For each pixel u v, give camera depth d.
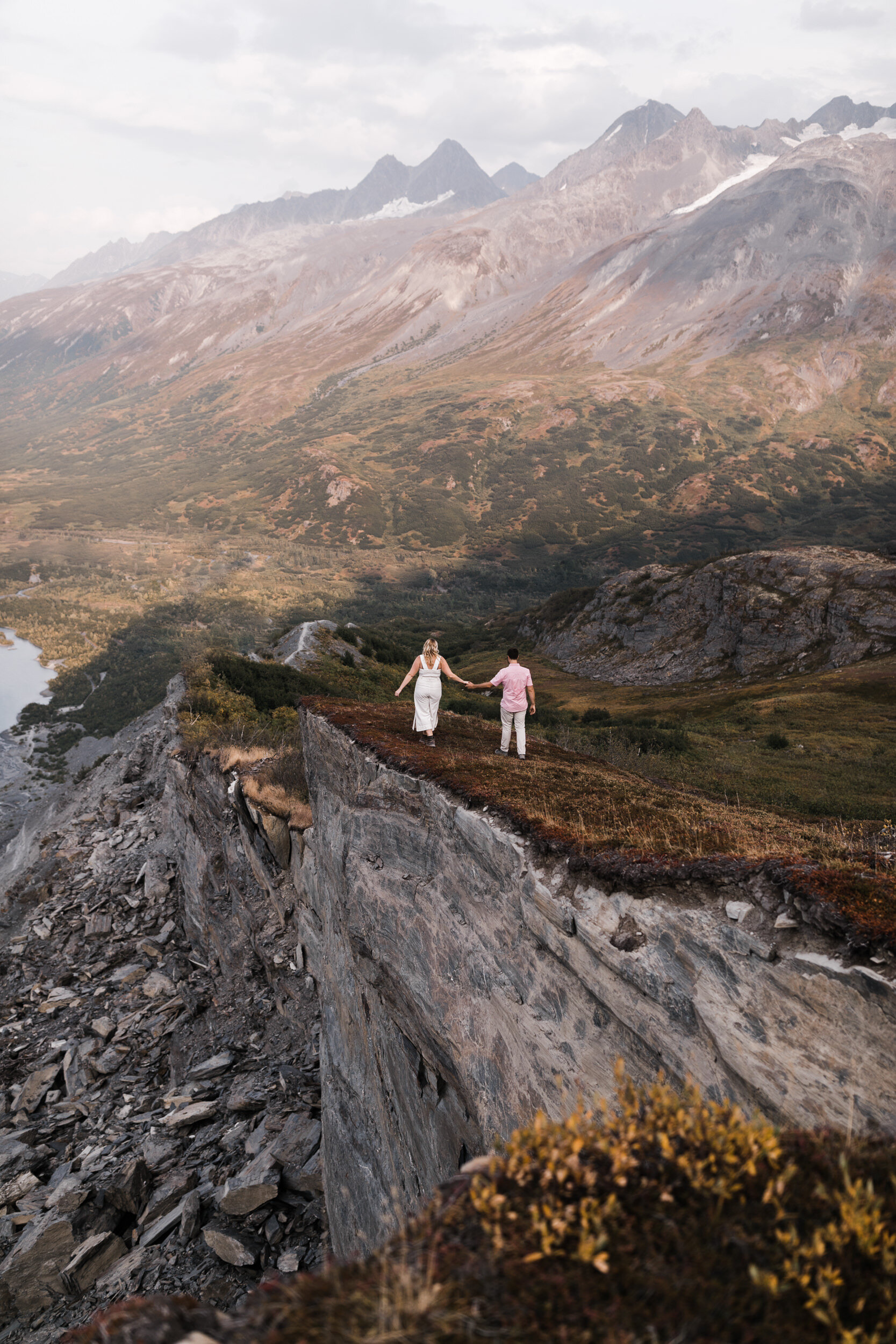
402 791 12.82
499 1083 9.54
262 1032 22.45
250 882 25.83
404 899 12.50
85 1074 23.84
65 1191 17.86
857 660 63.84
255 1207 16.05
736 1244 2.84
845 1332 2.41
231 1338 2.53
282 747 27.72
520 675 14.09
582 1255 2.70
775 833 8.45
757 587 79.31
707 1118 3.52
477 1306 2.54
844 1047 5.59
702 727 49.56
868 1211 2.90
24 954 32.19
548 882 8.71
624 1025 7.57
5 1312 15.40
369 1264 2.86
